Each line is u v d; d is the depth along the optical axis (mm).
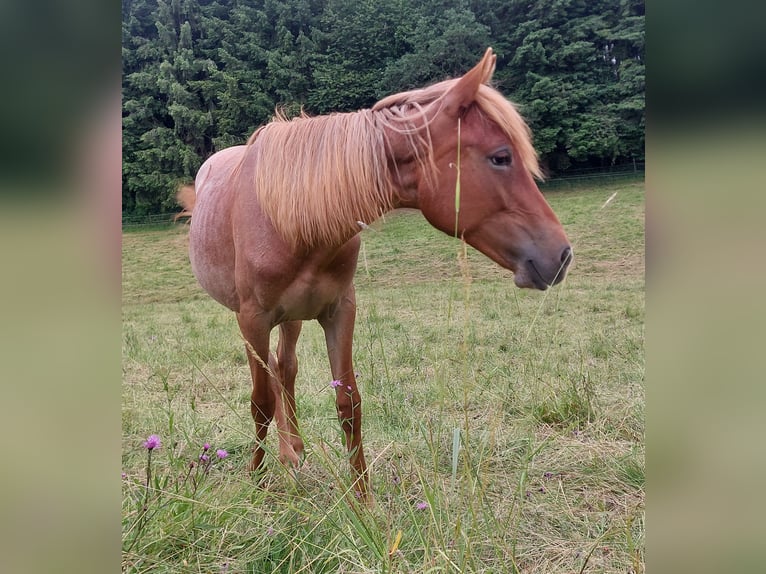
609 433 2406
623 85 15352
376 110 1778
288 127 1858
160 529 1500
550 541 1679
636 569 1230
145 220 15117
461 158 1617
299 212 1765
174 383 3412
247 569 1477
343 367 2051
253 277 1940
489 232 1651
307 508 1711
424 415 2477
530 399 2713
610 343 3613
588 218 10320
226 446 2428
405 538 1525
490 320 4613
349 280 2027
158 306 7633
